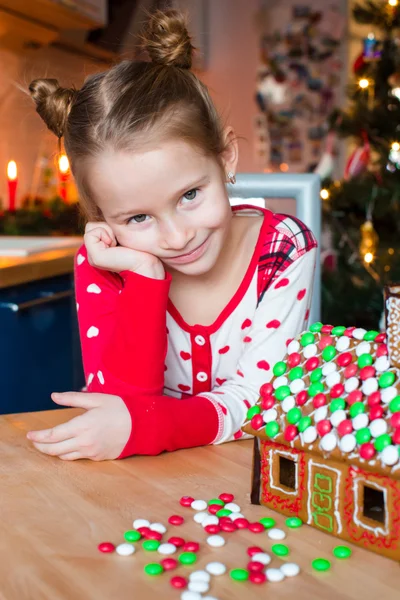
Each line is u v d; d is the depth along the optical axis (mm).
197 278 1059
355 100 2619
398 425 532
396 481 530
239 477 730
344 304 2553
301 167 5168
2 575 520
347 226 2602
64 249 2172
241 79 5191
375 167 2631
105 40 3248
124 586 506
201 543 579
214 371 1102
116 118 790
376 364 597
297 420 608
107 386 881
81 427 773
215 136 846
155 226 841
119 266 881
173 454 806
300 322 1044
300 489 613
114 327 888
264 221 1068
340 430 564
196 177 795
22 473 739
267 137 5215
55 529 602
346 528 574
